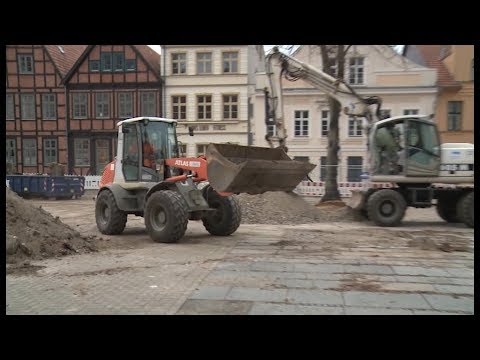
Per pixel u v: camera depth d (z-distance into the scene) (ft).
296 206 51.39
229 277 23.18
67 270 24.45
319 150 102.37
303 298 19.56
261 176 31.96
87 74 117.80
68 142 118.93
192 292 20.39
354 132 101.19
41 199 89.15
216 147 31.94
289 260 27.61
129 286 21.34
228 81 113.09
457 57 98.99
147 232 37.42
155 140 38.01
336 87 52.34
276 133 53.62
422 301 19.26
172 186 34.83
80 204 77.00
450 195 48.01
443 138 100.07
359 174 85.97
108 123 118.01
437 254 30.07
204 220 37.78
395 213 46.24
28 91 119.34
